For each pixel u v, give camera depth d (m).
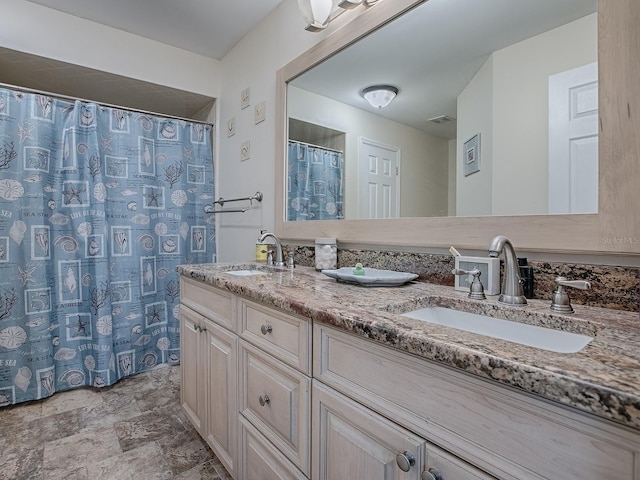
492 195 1.08
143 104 2.77
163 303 2.48
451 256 1.19
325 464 0.86
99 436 1.65
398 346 0.65
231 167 2.45
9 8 1.89
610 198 0.84
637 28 0.80
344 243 1.60
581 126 0.89
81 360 2.15
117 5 1.98
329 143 1.64
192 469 1.44
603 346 0.58
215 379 1.38
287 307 0.95
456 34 1.17
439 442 0.61
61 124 2.08
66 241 2.09
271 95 2.04
